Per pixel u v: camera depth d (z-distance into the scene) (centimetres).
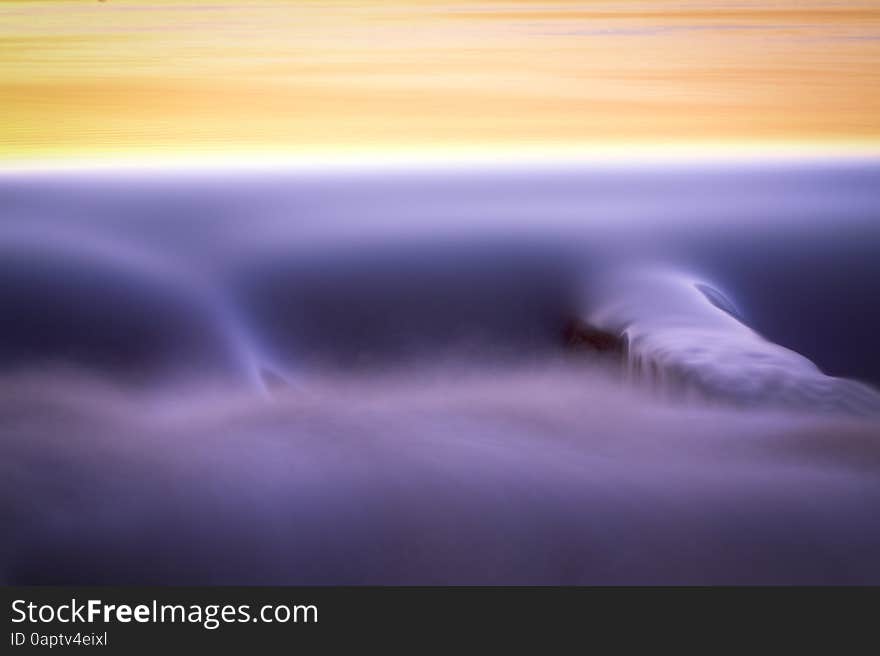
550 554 698
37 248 1536
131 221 1705
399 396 1202
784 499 772
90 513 773
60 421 1041
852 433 925
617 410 1081
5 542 732
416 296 1474
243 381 1252
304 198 1895
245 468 879
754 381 1054
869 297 1465
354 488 821
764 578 665
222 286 1474
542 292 1480
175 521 758
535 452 920
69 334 1307
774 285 1494
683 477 827
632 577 665
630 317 1316
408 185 2030
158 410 1107
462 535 727
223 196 1895
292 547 711
